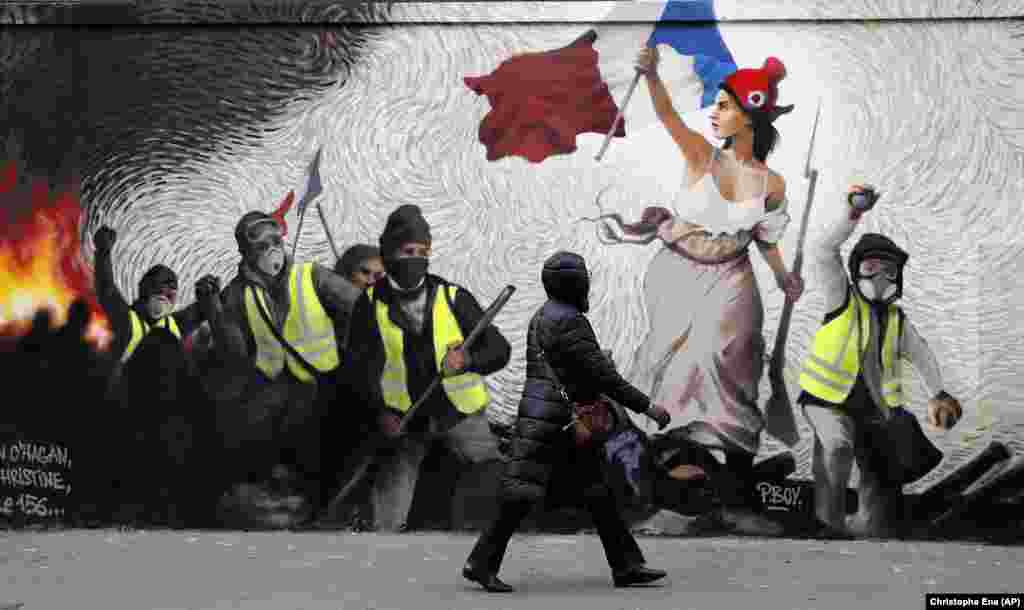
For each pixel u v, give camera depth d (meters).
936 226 7.69
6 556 7.12
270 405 8.02
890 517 7.66
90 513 8.09
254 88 8.06
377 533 7.92
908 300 7.70
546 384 5.96
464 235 7.96
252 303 8.05
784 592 6.01
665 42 7.88
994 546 7.53
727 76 7.83
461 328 7.94
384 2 8.00
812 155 7.78
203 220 8.09
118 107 8.12
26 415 8.13
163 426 8.06
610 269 7.86
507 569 6.73
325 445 7.99
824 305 7.73
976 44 7.68
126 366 8.09
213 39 8.09
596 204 7.89
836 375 7.71
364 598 5.87
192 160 8.09
